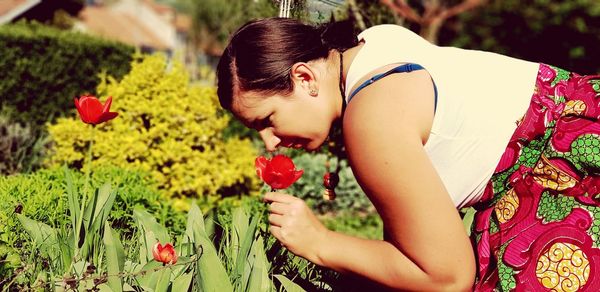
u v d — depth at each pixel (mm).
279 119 1776
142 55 6773
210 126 6496
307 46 1739
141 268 2332
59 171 4184
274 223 1803
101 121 2441
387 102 1593
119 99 6324
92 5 49188
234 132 9672
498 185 1806
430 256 1584
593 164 1687
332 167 8328
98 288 2119
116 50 10898
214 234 2678
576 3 13781
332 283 2416
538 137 1758
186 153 6215
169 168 6195
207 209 6047
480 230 1871
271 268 2402
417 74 1648
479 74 1758
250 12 7367
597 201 1707
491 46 14648
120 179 4277
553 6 13984
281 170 1784
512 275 1766
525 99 1764
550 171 1749
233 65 1748
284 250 2537
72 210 2559
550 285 1705
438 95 1664
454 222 1586
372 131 1576
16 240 2781
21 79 9500
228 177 6355
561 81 1808
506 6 14305
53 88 9930
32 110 9680
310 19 2336
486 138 1721
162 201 4414
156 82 6426
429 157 1709
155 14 50281
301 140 1836
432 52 1770
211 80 12062
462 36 14805
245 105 1766
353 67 1699
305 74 1724
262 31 1743
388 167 1563
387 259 1661
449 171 1740
